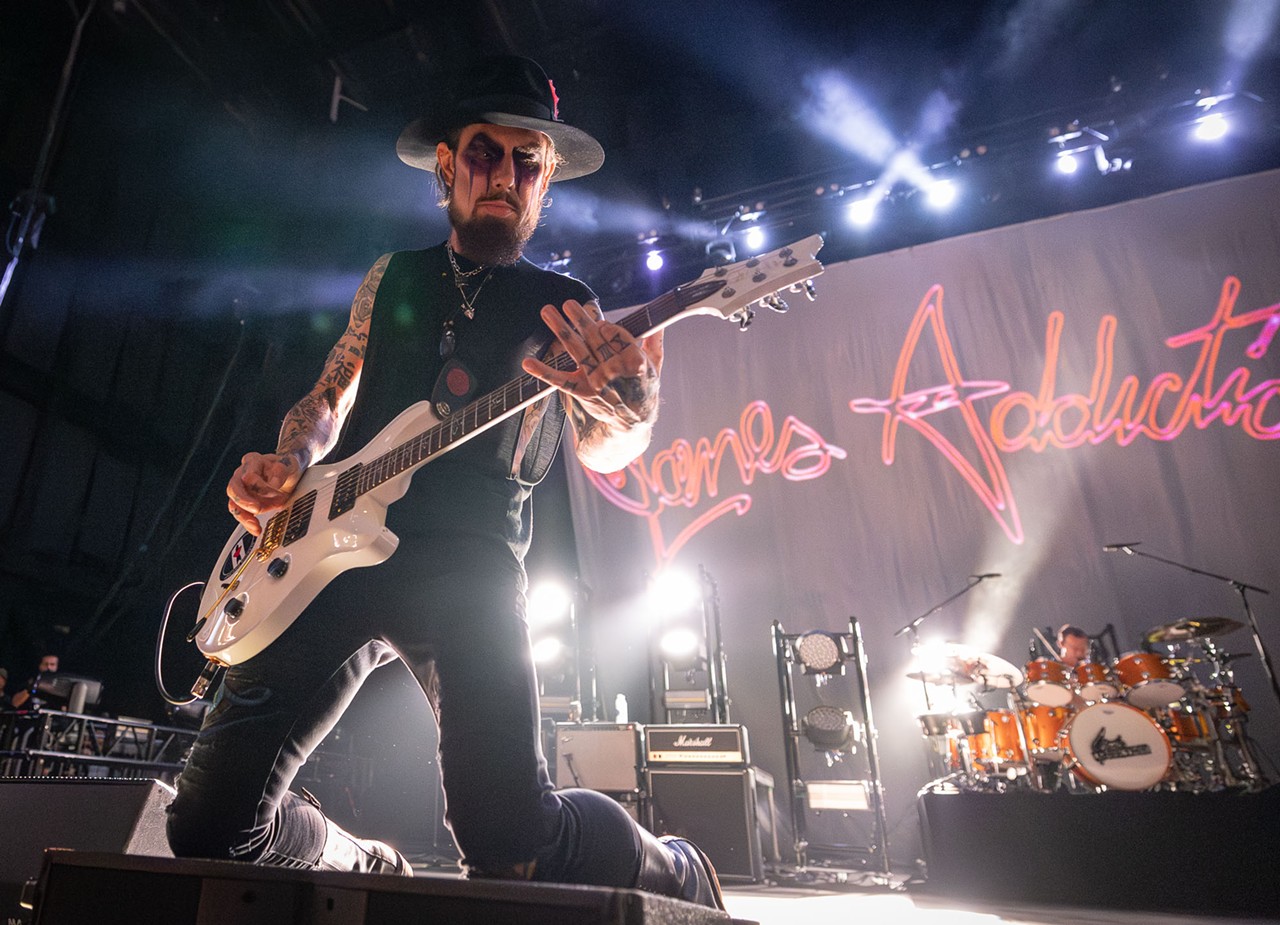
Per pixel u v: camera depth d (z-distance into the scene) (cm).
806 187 773
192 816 134
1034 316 728
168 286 838
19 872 185
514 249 175
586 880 134
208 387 878
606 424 149
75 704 593
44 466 743
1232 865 387
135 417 817
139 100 756
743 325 146
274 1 677
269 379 868
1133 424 677
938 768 629
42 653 742
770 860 624
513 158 174
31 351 728
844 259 821
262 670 140
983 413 718
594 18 721
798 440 760
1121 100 682
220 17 681
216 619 149
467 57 738
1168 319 691
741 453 771
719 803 543
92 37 687
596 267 842
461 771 127
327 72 734
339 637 144
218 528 864
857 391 758
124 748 620
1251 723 582
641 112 817
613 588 755
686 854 157
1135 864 401
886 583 702
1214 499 639
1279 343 655
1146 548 646
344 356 182
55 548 748
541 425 164
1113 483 668
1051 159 723
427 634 138
